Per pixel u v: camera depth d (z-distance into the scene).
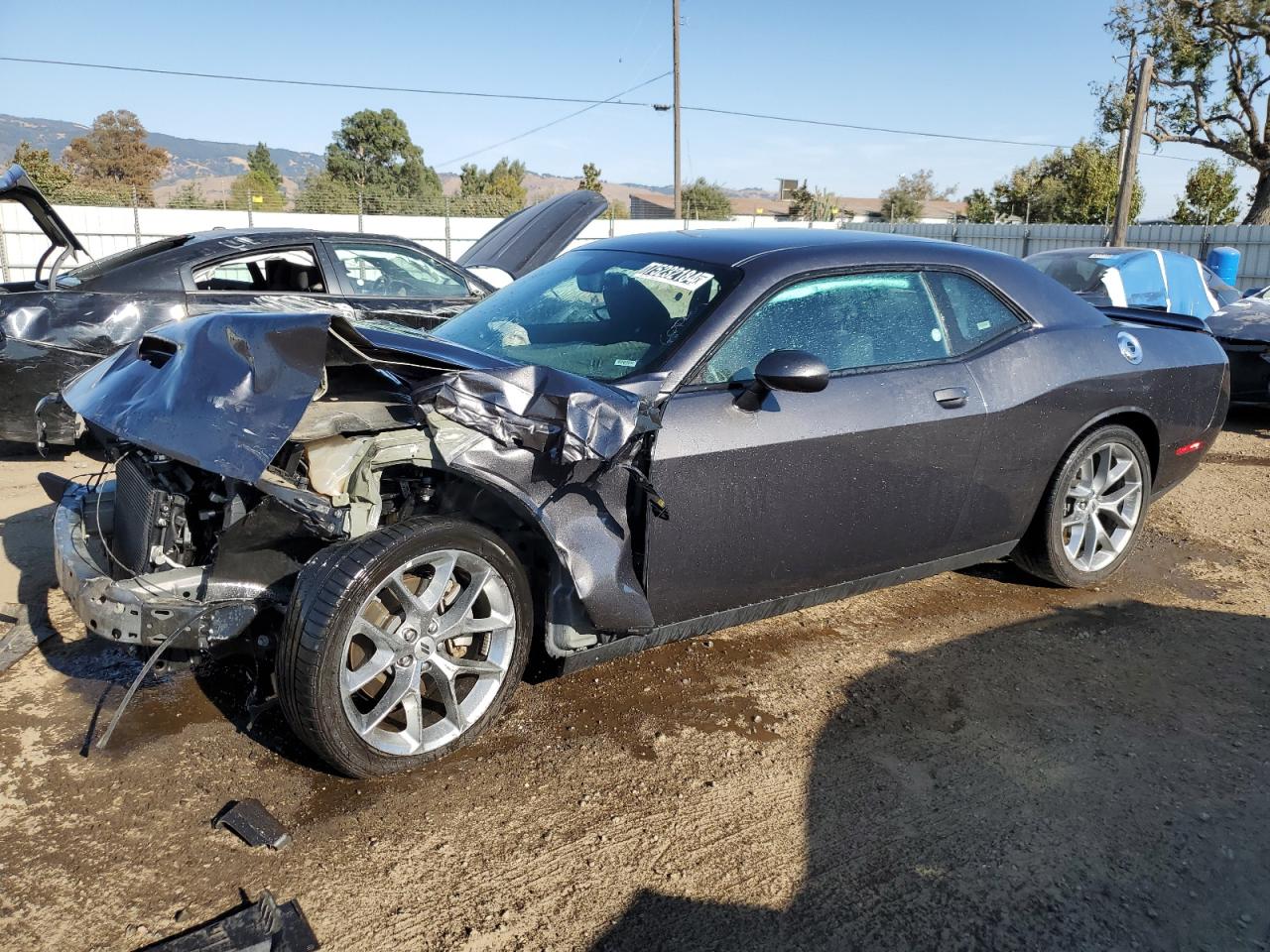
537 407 2.64
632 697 3.28
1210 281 11.31
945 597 4.27
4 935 2.10
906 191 58.34
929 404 3.41
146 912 2.20
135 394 2.70
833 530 3.31
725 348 3.09
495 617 2.84
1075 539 4.18
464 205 27.25
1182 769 2.94
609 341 3.21
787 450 3.09
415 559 2.60
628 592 2.86
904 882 2.41
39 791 2.62
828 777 2.84
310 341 2.58
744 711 3.21
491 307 3.78
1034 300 3.91
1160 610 4.16
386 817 2.58
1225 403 4.58
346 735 2.54
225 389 2.51
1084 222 33.09
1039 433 3.76
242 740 2.91
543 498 2.72
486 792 2.71
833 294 3.37
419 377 2.79
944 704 3.30
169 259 5.92
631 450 2.79
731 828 2.60
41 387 5.60
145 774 2.71
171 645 2.54
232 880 2.31
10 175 4.97
